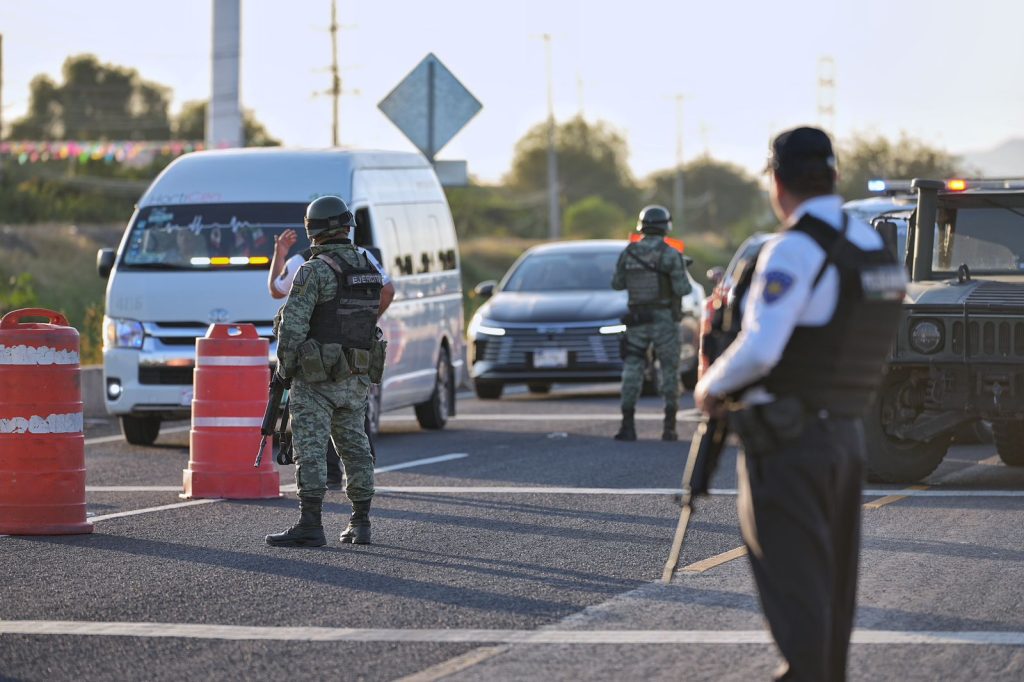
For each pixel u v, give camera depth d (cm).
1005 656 1820
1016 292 3259
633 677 1728
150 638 1931
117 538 2720
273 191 4338
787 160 1384
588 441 4338
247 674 1756
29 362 2775
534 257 6044
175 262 4259
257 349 3262
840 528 1417
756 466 1383
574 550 2561
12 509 2769
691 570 2370
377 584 2278
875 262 1362
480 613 2069
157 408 4206
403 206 4591
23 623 2020
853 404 1378
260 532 2778
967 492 3250
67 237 16575
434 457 3950
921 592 2189
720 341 1407
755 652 1841
